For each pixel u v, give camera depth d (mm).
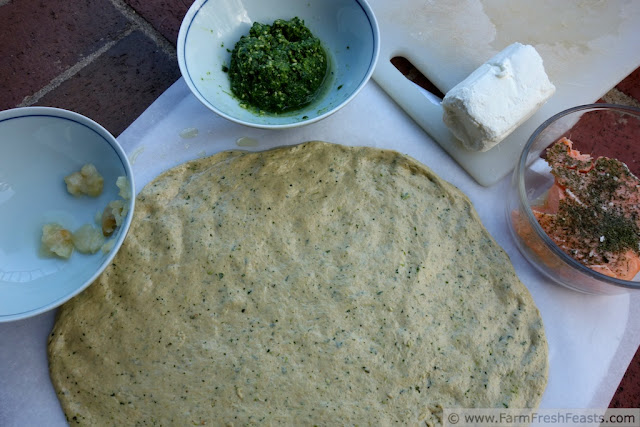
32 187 932
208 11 975
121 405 835
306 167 965
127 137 1000
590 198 929
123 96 1121
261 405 829
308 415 824
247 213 932
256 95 968
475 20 1076
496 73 912
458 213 951
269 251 909
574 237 908
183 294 881
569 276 901
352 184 955
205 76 971
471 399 837
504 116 908
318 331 861
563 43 1062
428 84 1099
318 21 1033
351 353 850
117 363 854
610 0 1083
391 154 983
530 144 930
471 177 1006
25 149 917
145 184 976
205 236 914
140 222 929
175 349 857
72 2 1183
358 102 1041
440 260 913
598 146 1041
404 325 867
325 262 901
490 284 907
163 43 1164
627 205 927
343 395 833
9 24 1169
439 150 1020
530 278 947
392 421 821
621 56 1055
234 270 893
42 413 848
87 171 921
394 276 893
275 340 858
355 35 1000
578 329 914
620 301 934
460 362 854
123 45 1158
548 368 871
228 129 1014
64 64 1146
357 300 876
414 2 1086
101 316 876
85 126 895
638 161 1042
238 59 969
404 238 919
